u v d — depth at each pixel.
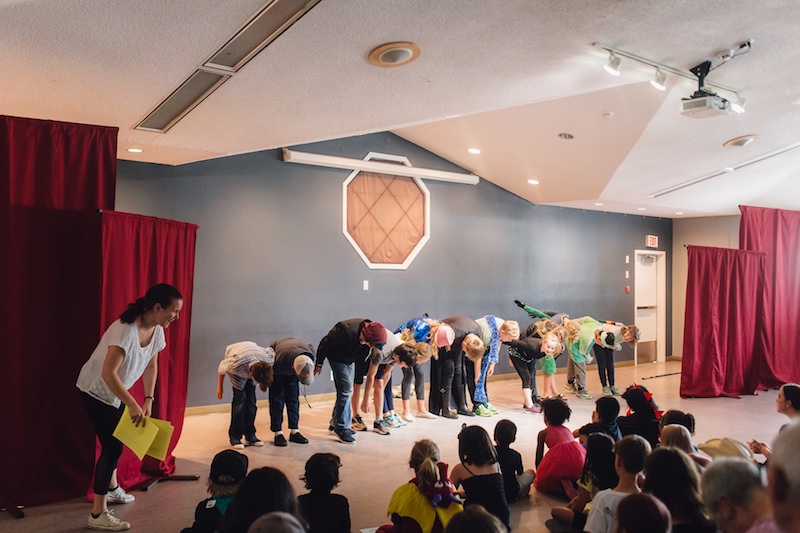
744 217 8.79
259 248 6.94
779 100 5.26
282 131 5.20
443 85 4.17
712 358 8.13
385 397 6.26
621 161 6.92
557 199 8.95
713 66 4.41
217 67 3.60
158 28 3.03
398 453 5.20
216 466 2.64
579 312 9.90
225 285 6.72
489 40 3.50
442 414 6.54
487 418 6.55
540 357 6.95
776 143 6.57
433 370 6.64
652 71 4.41
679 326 11.19
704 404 7.66
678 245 11.20
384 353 5.78
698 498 2.20
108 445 3.54
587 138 6.51
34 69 3.48
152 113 4.47
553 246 9.61
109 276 3.92
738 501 1.71
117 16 2.87
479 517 1.66
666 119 5.77
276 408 5.41
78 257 3.87
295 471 4.70
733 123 5.88
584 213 10.01
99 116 4.53
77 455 3.96
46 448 3.85
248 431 5.38
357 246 7.63
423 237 8.21
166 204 6.41
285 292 7.09
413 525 2.88
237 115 4.63
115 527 3.50
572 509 3.61
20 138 3.67
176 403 4.57
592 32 3.64
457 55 3.66
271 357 5.41
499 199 9.00
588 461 3.54
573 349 7.77
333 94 4.24
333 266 7.44
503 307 9.01
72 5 2.74
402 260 8.06
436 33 3.33
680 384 8.34
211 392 6.63
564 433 4.50
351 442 5.50
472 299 8.66
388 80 4.01
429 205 8.25
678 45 4.03
